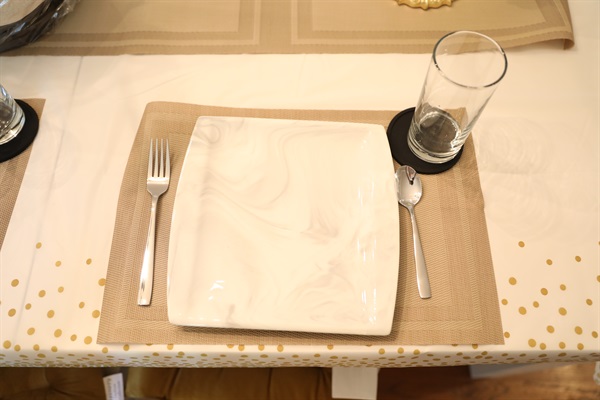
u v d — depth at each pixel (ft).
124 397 2.93
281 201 1.80
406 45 2.33
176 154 1.98
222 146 1.89
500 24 2.37
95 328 1.69
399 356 1.67
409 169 1.94
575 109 2.17
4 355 1.69
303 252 1.71
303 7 2.43
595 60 2.31
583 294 1.76
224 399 2.73
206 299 1.61
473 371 3.78
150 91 2.19
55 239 1.84
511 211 1.92
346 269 1.68
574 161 2.04
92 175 1.98
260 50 2.30
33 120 2.07
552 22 2.32
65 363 1.78
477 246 1.83
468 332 1.68
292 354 1.65
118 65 2.26
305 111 2.13
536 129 2.11
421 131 1.93
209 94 2.18
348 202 1.81
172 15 2.39
